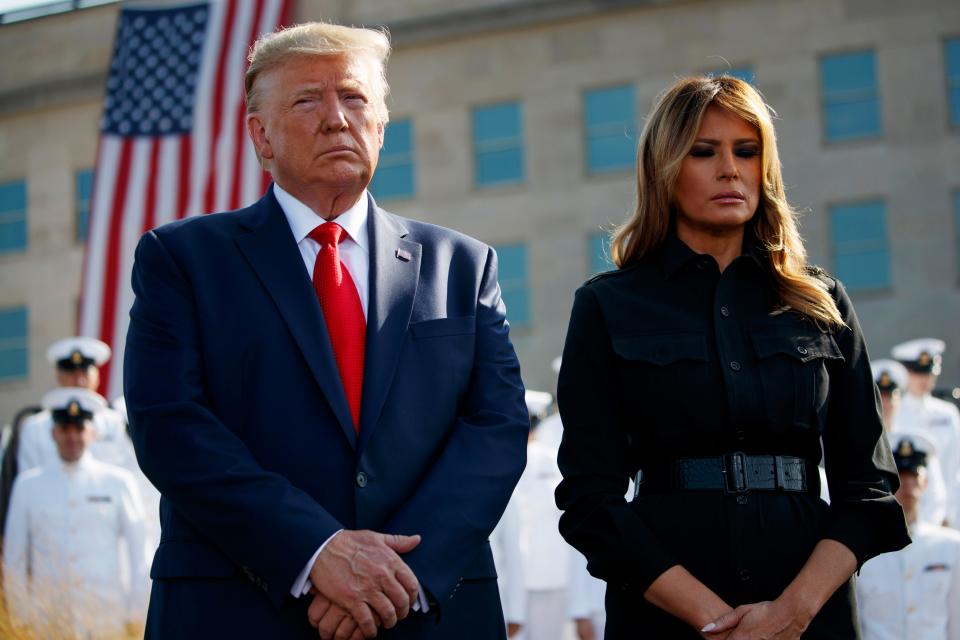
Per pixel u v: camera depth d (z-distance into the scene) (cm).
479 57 3241
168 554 378
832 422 416
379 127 419
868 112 3014
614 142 3153
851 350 417
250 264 399
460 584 382
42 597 841
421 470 389
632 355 406
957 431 1293
